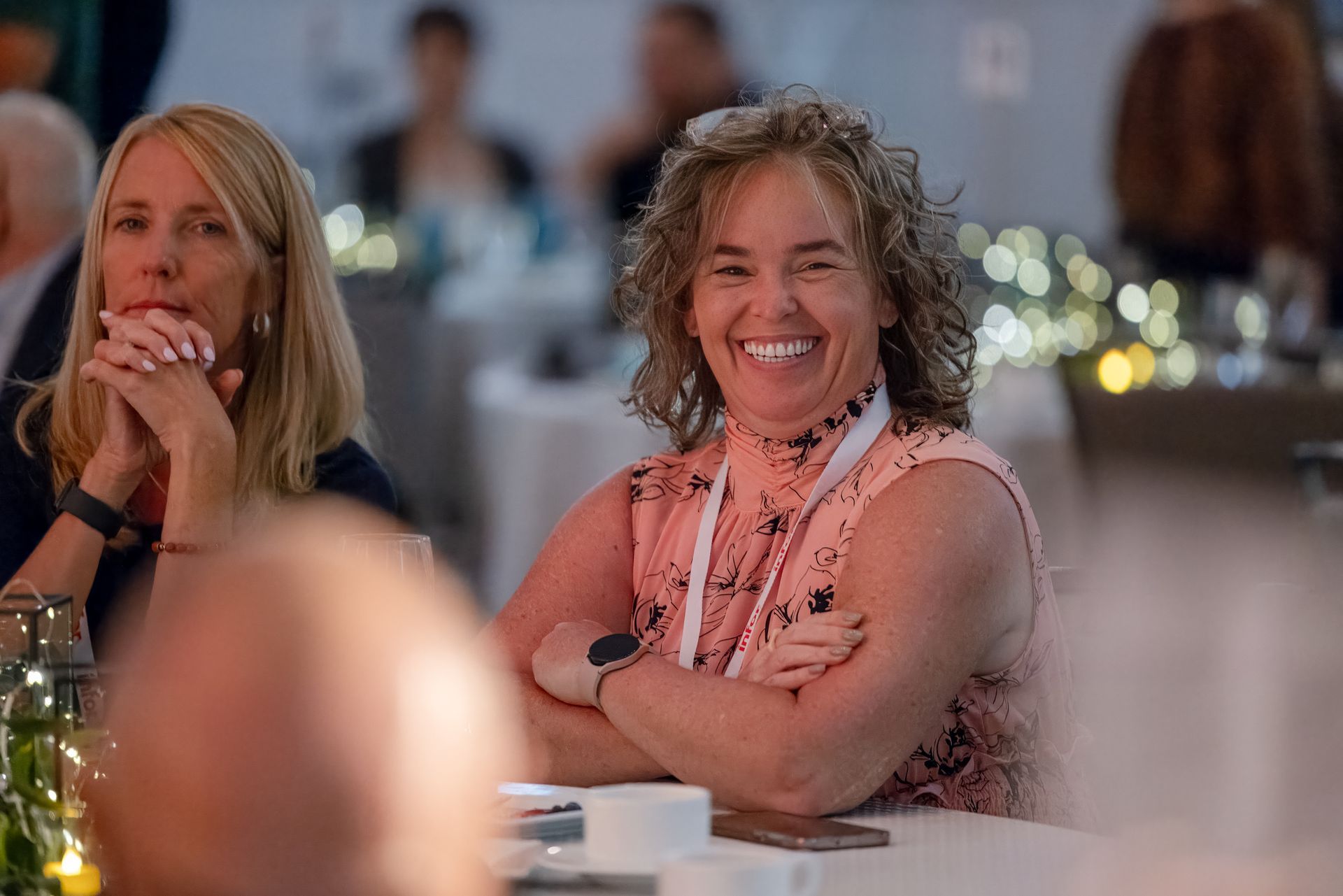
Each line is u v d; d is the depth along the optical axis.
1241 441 5.48
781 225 3.10
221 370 3.72
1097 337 7.52
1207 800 2.59
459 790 1.23
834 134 3.17
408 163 12.52
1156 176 8.48
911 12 15.14
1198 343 7.30
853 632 2.67
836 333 3.09
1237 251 8.38
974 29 14.94
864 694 2.59
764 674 2.71
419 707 1.14
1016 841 2.26
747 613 3.12
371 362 9.20
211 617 1.05
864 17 15.30
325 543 1.11
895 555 2.79
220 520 3.43
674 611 3.26
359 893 1.11
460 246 11.45
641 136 11.36
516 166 12.84
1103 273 8.05
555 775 2.77
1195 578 5.45
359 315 9.21
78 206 5.20
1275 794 2.42
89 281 3.71
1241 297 7.36
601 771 2.75
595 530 3.40
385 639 1.11
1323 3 8.89
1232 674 2.78
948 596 2.74
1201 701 2.81
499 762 2.49
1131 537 5.55
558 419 7.69
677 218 3.21
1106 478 5.59
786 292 3.08
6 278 5.01
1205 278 8.44
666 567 3.31
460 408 10.51
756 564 3.14
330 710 1.08
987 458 2.98
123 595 3.61
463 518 10.28
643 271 3.35
